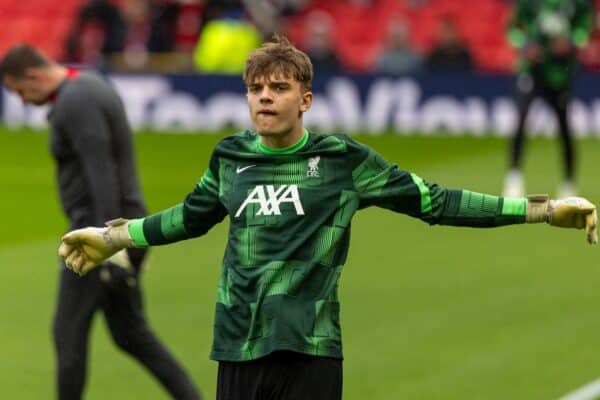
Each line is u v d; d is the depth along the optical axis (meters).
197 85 75.00
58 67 22.83
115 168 22.45
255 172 16.62
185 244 42.88
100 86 22.52
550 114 71.44
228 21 78.12
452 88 72.75
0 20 90.12
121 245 17.50
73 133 22.11
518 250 41.69
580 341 30.84
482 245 42.50
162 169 60.25
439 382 27.56
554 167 60.31
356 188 16.59
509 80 72.12
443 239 43.50
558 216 16.58
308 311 16.25
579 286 36.66
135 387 27.69
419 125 73.19
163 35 79.06
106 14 79.25
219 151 16.91
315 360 16.25
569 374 28.12
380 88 73.44
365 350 30.16
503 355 29.69
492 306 34.34
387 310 33.97
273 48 16.31
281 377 16.27
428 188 16.67
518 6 48.09
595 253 41.12
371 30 87.25
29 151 68.00
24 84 22.58
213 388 27.52
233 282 16.48
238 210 16.56
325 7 87.69
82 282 22.33
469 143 68.69
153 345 23.20
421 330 31.89
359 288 36.50
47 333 32.41
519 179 49.16
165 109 75.25
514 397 26.48
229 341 16.48
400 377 27.97
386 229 45.34
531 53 48.06
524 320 32.84
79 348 22.36
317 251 16.36
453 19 83.00
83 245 17.61
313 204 16.41
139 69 77.62
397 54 75.69
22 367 29.33
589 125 71.12
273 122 16.27
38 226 47.84
